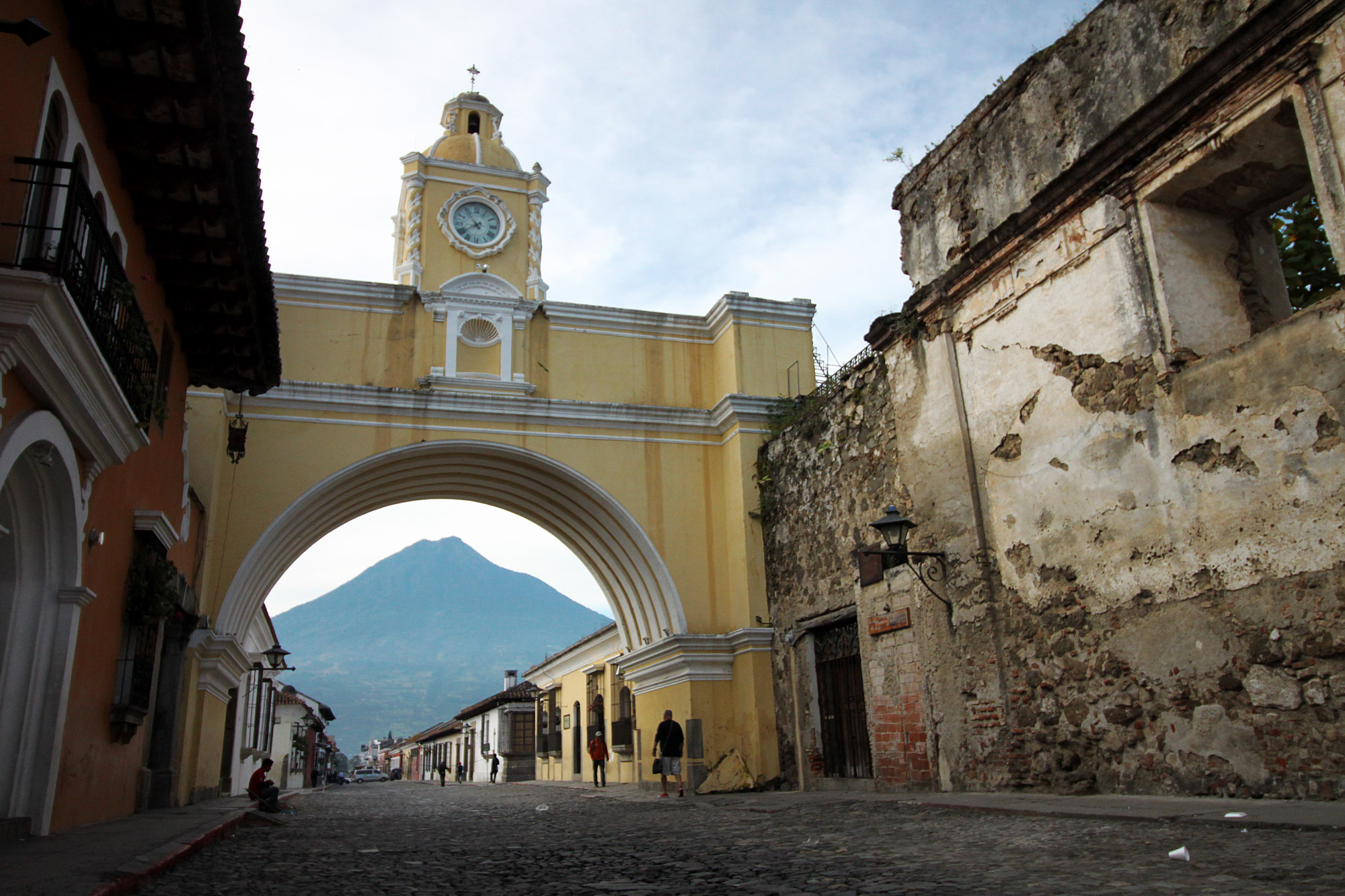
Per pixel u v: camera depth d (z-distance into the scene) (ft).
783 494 46.91
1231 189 23.18
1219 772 20.68
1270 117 20.59
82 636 21.56
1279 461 19.84
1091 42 26.13
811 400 45.57
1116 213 24.58
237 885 14.56
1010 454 28.19
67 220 16.20
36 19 17.08
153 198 24.54
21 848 16.81
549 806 39.29
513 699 112.47
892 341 34.81
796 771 43.98
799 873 14.24
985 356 29.60
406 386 48.67
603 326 53.06
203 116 21.35
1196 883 11.15
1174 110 22.61
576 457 50.60
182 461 33.19
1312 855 12.42
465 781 138.72
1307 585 19.06
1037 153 28.09
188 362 33.78
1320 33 19.25
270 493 44.86
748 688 47.06
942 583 30.91
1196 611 21.56
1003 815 21.88
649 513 51.03
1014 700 27.35
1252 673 20.11
